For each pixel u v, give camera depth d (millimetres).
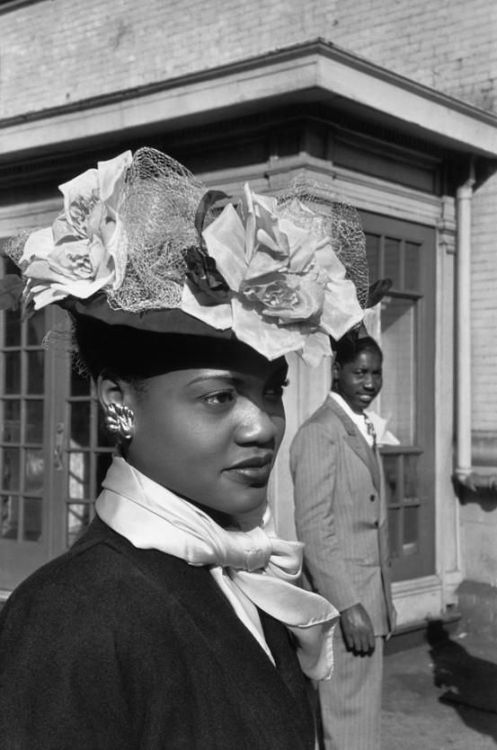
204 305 1076
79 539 1151
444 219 5766
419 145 5480
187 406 1099
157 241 1123
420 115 5082
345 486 3035
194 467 1104
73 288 1117
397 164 5449
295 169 4770
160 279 1087
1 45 8094
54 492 5980
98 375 1169
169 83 4883
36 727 936
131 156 1154
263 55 4512
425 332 5742
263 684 1101
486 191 5820
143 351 1103
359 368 3127
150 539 1078
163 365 1098
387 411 5598
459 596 5758
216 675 1030
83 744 931
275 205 1129
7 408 6285
